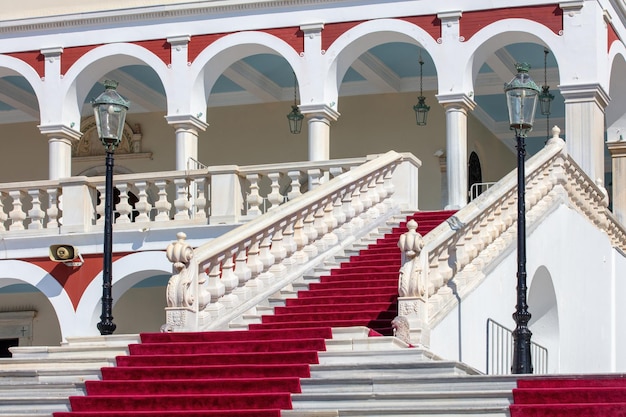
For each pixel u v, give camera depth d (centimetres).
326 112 2589
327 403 1368
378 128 3036
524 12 2498
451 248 1667
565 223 2108
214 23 2672
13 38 2786
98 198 2852
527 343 1622
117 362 1553
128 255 2369
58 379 1528
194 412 1372
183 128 2670
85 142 3225
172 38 2684
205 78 2688
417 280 1533
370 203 2095
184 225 2323
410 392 1338
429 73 2962
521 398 1291
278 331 1569
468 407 1299
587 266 2242
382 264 1902
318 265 1930
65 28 2756
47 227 2427
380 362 1432
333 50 2594
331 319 1698
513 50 2812
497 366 1714
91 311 2388
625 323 2508
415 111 2959
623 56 2708
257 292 1816
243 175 2308
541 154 2033
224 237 1778
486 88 2988
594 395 1267
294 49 2620
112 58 2738
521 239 1648
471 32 2522
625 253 2531
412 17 2559
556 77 2958
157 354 1574
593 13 2458
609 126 2831
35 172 3250
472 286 1689
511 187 1866
